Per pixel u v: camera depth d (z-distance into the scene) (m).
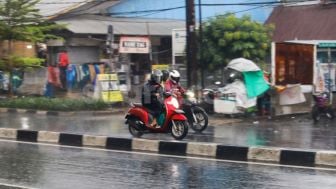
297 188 9.16
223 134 16.09
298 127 18.11
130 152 13.84
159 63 37.81
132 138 14.92
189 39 22.22
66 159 12.55
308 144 13.66
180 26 38.47
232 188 9.25
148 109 15.80
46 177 10.34
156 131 15.61
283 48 21.84
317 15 34.34
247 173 10.64
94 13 37.59
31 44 34.28
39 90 32.66
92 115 24.16
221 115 21.08
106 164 11.84
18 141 16.25
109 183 9.78
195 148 13.56
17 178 10.25
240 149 12.83
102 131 17.31
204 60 28.39
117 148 14.69
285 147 13.07
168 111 15.14
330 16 33.56
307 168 11.16
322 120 20.56
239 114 20.70
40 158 12.70
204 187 9.37
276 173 10.62
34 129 17.91
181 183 9.73
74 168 11.31
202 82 25.94
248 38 28.56
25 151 13.94
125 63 32.19
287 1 37.00
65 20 35.53
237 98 20.50
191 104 16.77
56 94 32.12
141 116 15.77
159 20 39.50
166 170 11.05
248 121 20.16
